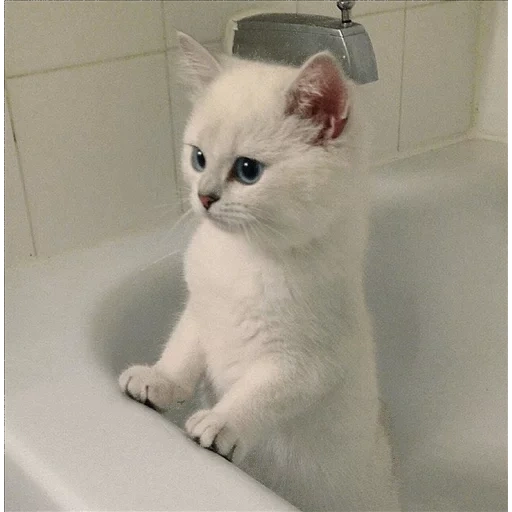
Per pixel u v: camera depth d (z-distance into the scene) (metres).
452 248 1.30
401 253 1.25
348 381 0.78
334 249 0.73
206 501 0.55
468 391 1.30
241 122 0.68
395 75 1.33
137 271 0.99
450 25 1.39
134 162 1.08
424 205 1.27
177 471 0.58
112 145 1.04
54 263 1.00
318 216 0.69
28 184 0.98
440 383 1.29
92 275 0.96
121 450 0.61
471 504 1.15
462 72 1.44
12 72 0.92
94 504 0.55
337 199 0.70
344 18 0.91
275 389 0.72
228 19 1.09
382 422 0.95
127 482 0.57
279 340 0.74
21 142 0.95
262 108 0.68
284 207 0.67
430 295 1.29
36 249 1.01
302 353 0.74
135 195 1.09
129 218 1.10
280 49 0.94
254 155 0.67
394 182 1.27
